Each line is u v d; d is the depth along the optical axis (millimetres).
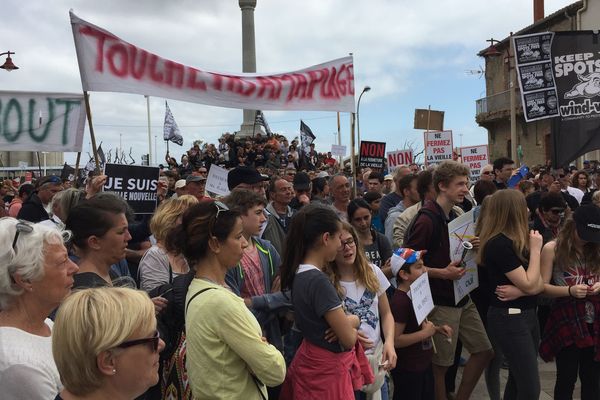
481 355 4543
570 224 4121
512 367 4016
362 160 12484
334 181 6406
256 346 2551
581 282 4074
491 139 34906
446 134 12836
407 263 3824
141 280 3658
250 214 3928
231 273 3768
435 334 4406
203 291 2643
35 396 1945
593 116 7742
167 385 2855
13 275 2102
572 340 4066
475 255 4426
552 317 4203
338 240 3229
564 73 7777
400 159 14445
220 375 2561
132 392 1635
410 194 6316
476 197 6312
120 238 3021
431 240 4430
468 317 4547
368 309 3605
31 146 6059
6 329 2061
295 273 3184
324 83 6918
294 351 3801
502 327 3986
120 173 5820
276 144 24078
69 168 17203
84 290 1679
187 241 2760
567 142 7805
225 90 6328
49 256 2184
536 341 4418
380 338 3773
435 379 4469
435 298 4422
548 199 5789
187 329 2631
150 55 5852
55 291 2201
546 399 5117
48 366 2031
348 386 3078
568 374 4168
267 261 4051
